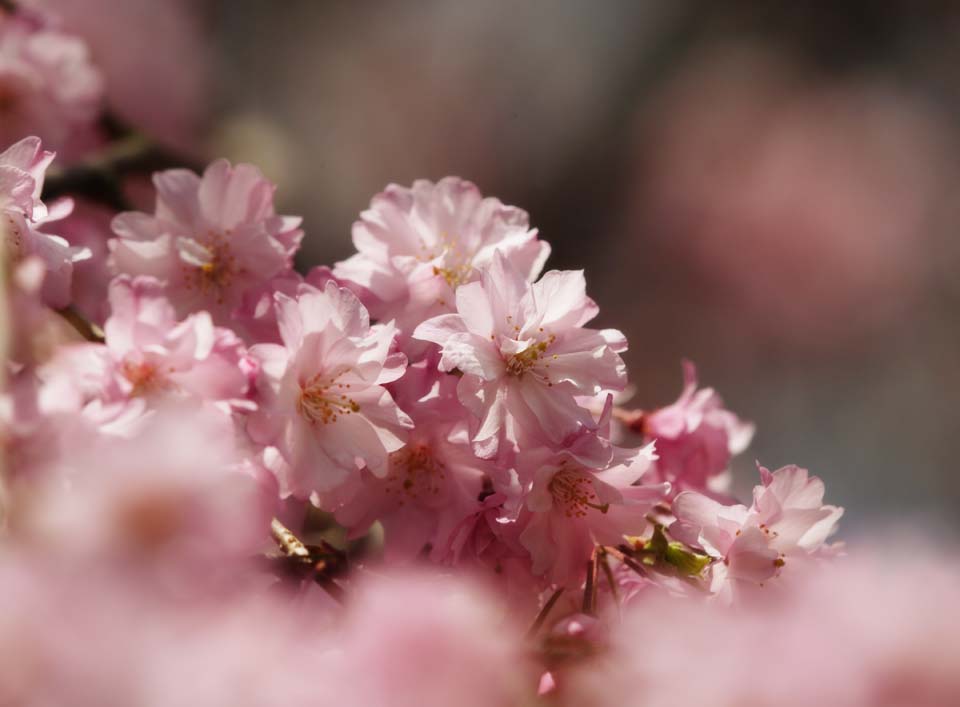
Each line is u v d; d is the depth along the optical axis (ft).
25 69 1.90
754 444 3.72
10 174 1.51
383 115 3.80
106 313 1.60
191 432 1.41
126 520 1.38
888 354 3.89
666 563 1.52
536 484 1.51
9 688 1.33
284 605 1.45
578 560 1.52
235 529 1.41
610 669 1.43
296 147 3.27
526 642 1.46
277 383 1.50
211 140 2.61
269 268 1.60
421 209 1.59
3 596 1.34
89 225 1.89
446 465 1.54
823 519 1.51
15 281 1.47
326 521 1.60
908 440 3.74
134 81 2.52
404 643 1.40
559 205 3.95
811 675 1.37
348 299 1.51
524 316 1.52
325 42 3.76
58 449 1.43
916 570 1.38
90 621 1.34
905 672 1.37
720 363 3.86
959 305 3.94
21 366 1.46
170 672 1.35
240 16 3.48
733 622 1.41
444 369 1.50
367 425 1.51
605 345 1.53
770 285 3.94
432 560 1.52
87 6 2.45
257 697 1.36
